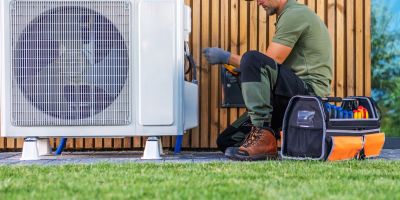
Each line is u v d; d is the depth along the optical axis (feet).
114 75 12.28
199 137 15.05
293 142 11.69
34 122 12.30
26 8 12.23
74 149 15.08
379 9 16.33
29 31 12.26
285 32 12.39
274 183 8.17
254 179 8.63
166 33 12.28
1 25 12.25
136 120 12.31
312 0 15.28
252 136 12.06
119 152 14.62
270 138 12.04
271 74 12.01
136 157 12.98
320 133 11.35
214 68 15.01
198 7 15.01
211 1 15.07
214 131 15.05
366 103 12.36
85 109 12.30
